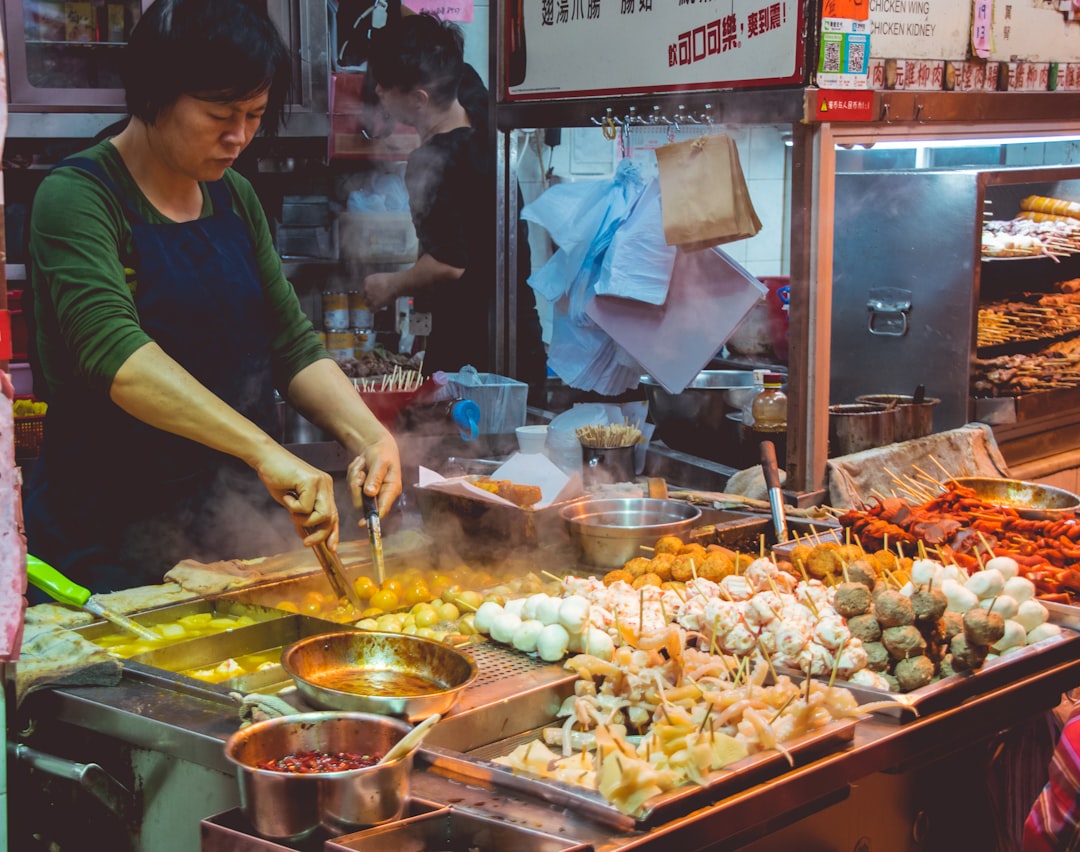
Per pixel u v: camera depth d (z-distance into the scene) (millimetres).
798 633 2070
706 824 1561
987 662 2129
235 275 2727
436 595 2623
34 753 1816
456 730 1883
